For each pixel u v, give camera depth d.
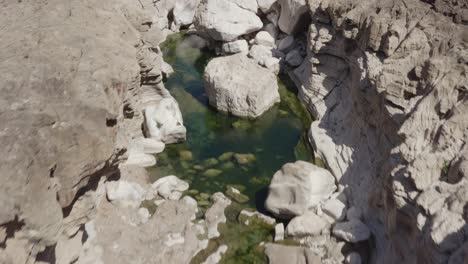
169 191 11.88
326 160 13.36
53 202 6.80
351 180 12.26
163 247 10.16
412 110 10.53
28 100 7.27
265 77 16.00
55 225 6.75
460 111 9.51
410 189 8.97
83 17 10.89
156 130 13.94
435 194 8.50
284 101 16.77
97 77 8.77
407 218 8.95
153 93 14.76
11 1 10.33
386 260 9.87
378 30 12.98
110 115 8.23
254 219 11.34
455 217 7.81
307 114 15.82
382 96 11.54
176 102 15.14
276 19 20.23
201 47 20.44
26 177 6.38
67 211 7.85
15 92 7.30
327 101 15.40
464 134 9.20
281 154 14.03
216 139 14.59
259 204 11.95
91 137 7.68
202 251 10.44
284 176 11.77
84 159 7.60
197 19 19.88
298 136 14.93
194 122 15.33
